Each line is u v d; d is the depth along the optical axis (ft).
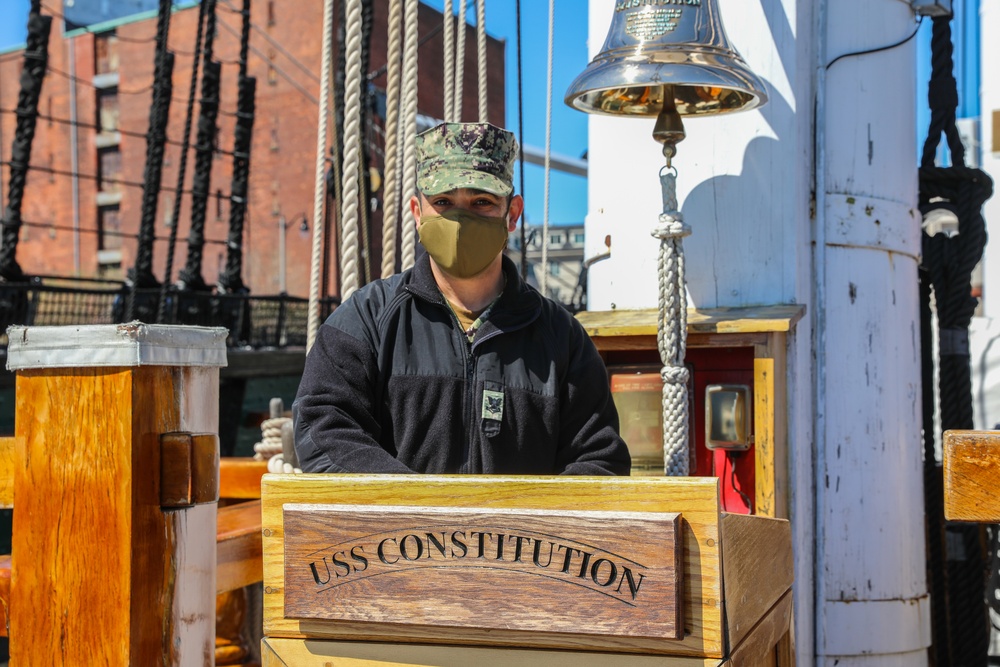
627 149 11.08
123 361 5.69
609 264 11.21
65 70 123.54
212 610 6.20
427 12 98.37
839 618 10.53
